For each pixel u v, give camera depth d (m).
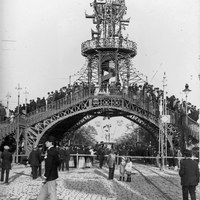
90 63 56.47
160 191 20.28
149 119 47.34
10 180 25.83
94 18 55.84
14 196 18.14
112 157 27.28
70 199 17.14
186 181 13.84
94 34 55.53
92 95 48.56
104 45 54.31
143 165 47.84
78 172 34.25
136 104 47.62
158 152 46.06
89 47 55.03
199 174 14.17
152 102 47.28
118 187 22.19
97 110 54.22
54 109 48.31
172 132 45.94
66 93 49.72
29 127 47.75
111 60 54.62
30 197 17.81
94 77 56.25
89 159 41.50
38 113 48.31
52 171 14.45
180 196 18.42
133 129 123.56
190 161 13.98
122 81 55.28
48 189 14.43
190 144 40.69
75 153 41.16
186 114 40.31
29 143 47.56
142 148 55.03
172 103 47.91
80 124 60.81
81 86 49.25
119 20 56.25
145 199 17.33
